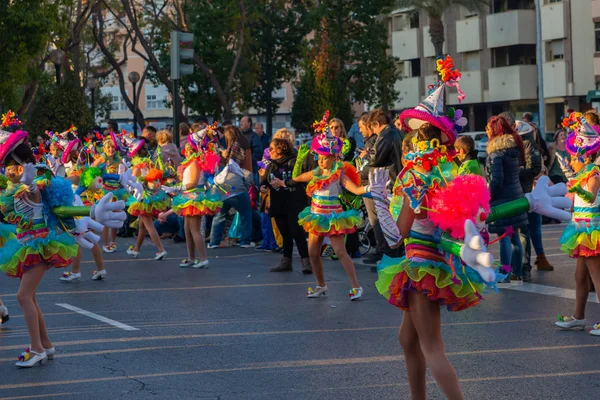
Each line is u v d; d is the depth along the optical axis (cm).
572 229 916
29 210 835
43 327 857
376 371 791
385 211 611
